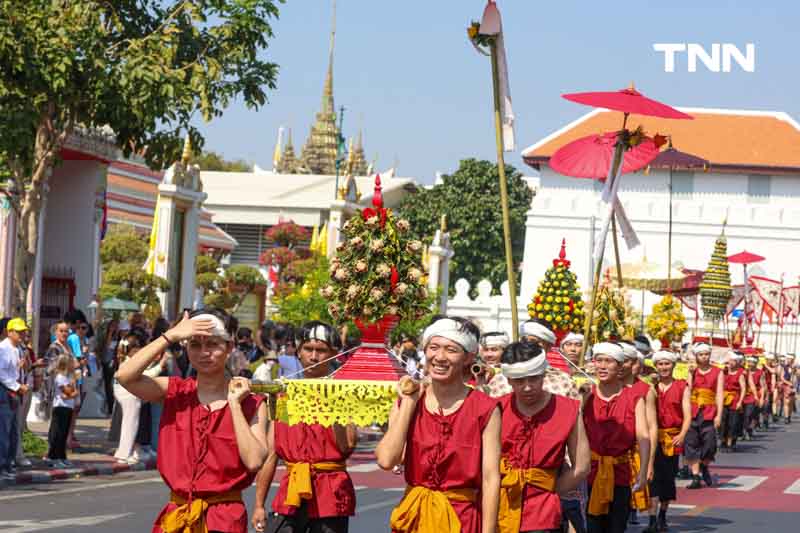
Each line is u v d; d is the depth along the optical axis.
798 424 41.75
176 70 19.25
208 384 6.99
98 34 19.17
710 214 81.38
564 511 9.82
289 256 43.28
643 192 82.25
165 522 6.90
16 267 20.03
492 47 11.08
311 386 8.14
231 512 6.88
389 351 8.99
